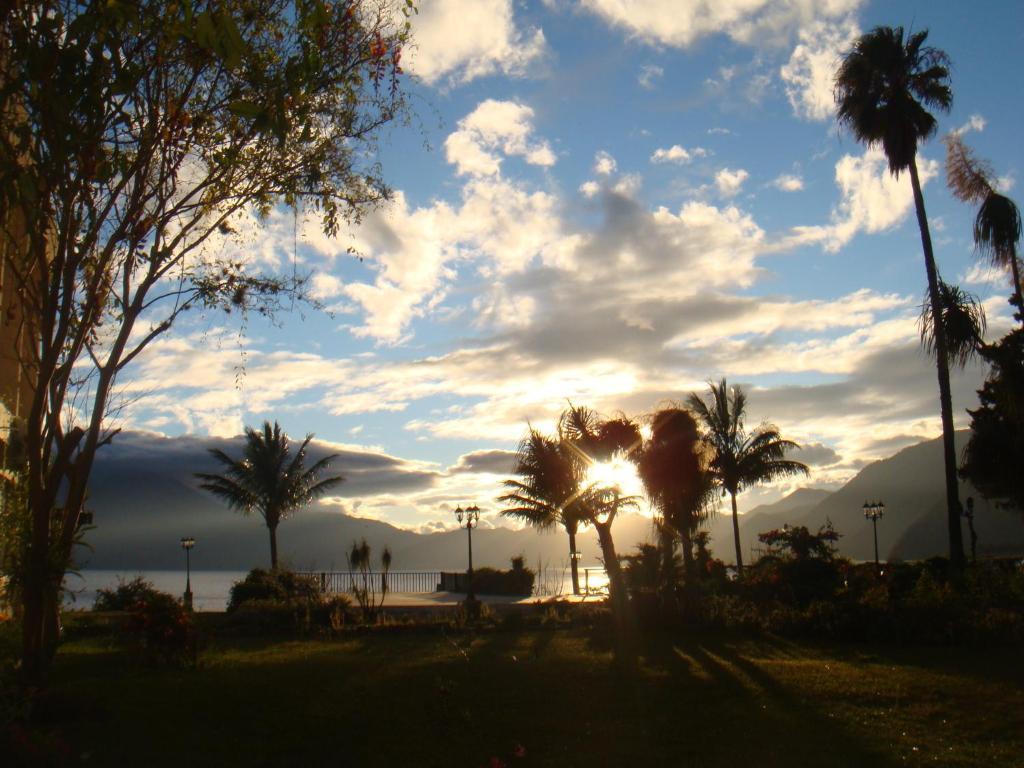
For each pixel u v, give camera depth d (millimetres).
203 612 24625
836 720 9320
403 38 10938
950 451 24531
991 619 15797
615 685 11469
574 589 31078
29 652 9438
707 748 8234
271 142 10727
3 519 10102
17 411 15734
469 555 27250
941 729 8922
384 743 8531
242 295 11383
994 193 23953
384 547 24016
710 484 21891
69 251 9398
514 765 7762
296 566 31672
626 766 7680
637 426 20734
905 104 25891
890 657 14164
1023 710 9789
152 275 10445
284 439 35812
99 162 9289
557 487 20062
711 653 14734
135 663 13477
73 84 7934
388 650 15672
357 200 11500
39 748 7660
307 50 8922
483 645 16141
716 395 35062
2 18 7598
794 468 34625
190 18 6941
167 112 9938
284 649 15977
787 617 17547
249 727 9172
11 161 7750
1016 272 24375
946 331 24953
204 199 10836
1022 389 23562
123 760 7844
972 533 29688
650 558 23203
